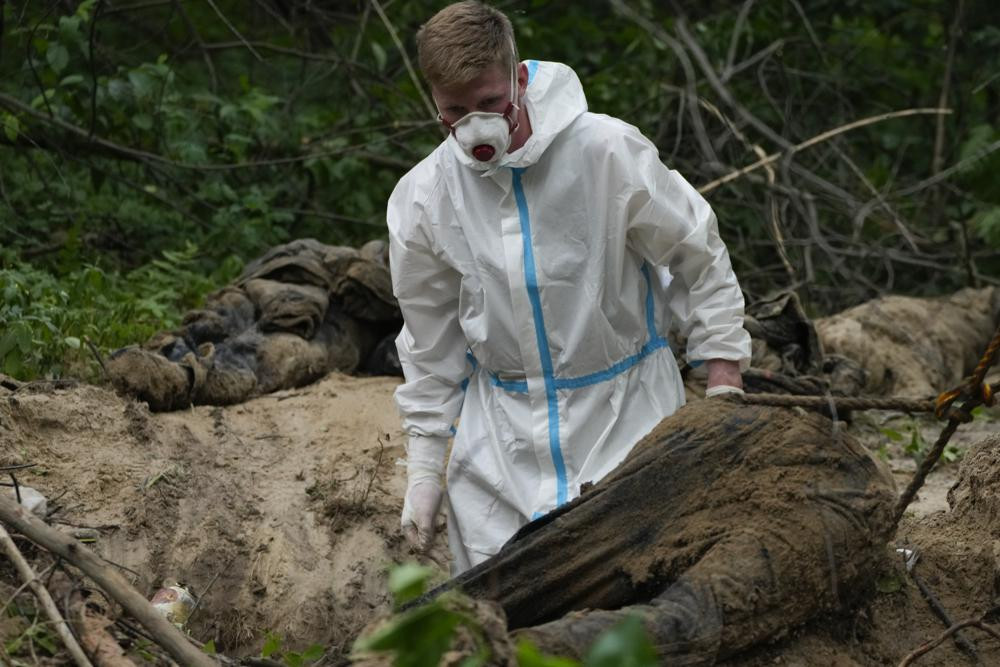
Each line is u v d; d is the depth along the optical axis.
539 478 6.00
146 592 6.48
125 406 7.47
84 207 12.49
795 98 15.72
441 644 3.52
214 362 8.39
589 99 14.29
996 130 15.93
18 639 5.07
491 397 6.14
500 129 5.58
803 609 5.34
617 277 5.91
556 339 5.91
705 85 14.38
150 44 16.31
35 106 12.17
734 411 5.65
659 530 5.48
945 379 10.72
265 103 13.12
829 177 14.94
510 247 5.86
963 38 15.96
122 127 12.44
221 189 12.64
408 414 6.36
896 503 5.61
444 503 7.27
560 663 3.30
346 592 6.82
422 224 6.03
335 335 9.24
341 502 7.23
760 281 13.84
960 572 6.16
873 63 16.36
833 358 9.60
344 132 13.67
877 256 13.30
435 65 5.52
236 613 6.67
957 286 14.34
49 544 5.18
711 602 5.10
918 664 5.60
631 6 15.35
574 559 5.49
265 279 9.24
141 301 9.84
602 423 5.99
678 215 5.91
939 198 15.14
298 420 8.16
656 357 6.15
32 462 6.79
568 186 5.84
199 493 7.12
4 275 8.73
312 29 16.95
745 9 12.80
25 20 13.72
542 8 16.42
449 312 6.24
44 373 8.30
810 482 5.48
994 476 6.43
